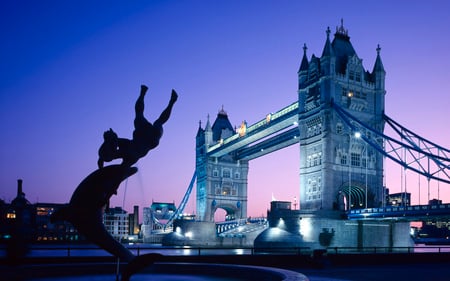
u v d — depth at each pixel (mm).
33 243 184000
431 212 76875
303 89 112312
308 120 109562
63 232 197500
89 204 17266
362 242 93062
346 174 102500
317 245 88688
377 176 105938
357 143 105000
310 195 105125
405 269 36094
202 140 176375
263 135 134750
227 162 173750
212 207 168125
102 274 21469
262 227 136125
